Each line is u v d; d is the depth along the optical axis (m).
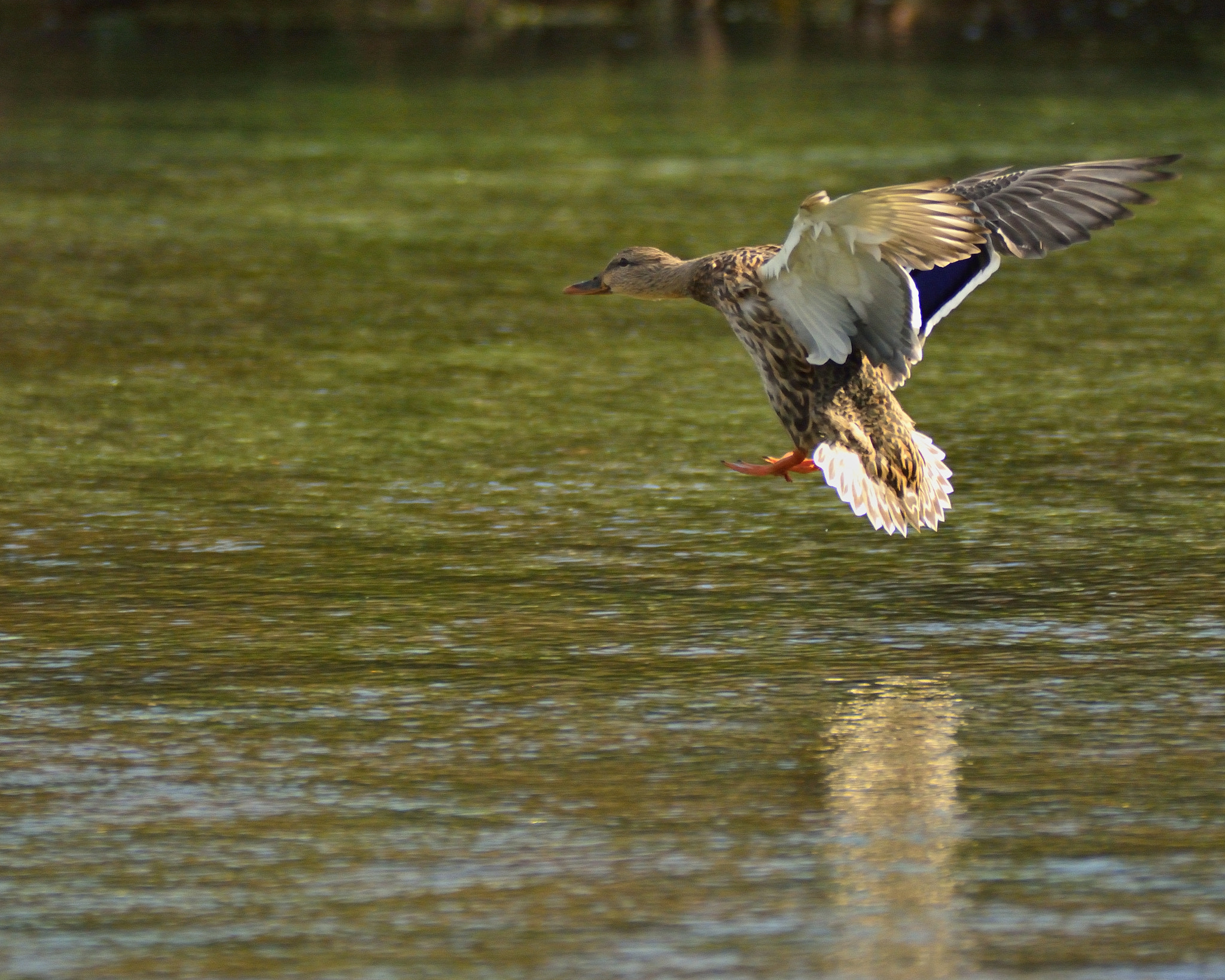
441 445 14.83
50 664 10.09
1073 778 8.46
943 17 55.78
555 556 12.09
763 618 10.86
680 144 31.67
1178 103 36.19
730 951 6.88
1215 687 9.64
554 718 9.29
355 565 11.88
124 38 50.34
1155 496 13.33
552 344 18.56
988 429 15.27
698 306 20.44
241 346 18.36
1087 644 10.35
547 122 34.69
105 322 19.41
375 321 19.53
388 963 6.82
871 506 9.78
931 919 7.12
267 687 9.75
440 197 26.97
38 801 8.30
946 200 8.58
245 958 6.86
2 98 38.19
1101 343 18.33
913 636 10.53
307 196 27.17
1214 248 23.20
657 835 7.89
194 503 13.24
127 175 29.02
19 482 13.74
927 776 8.52
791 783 8.45
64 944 6.99
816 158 29.73
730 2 59.22
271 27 53.19
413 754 8.84
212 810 8.20
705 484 13.77
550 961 6.82
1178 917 7.11
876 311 9.50
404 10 56.62
